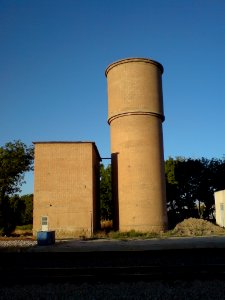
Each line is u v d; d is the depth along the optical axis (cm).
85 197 2933
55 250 1780
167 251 1479
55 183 2952
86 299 870
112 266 1281
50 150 3008
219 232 2994
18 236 3047
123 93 3284
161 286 967
